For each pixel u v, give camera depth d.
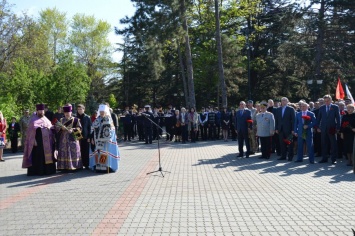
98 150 11.48
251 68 40.31
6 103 23.09
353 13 31.56
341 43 31.97
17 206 7.64
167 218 6.57
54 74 30.56
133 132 24.89
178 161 13.62
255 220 6.38
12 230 6.13
